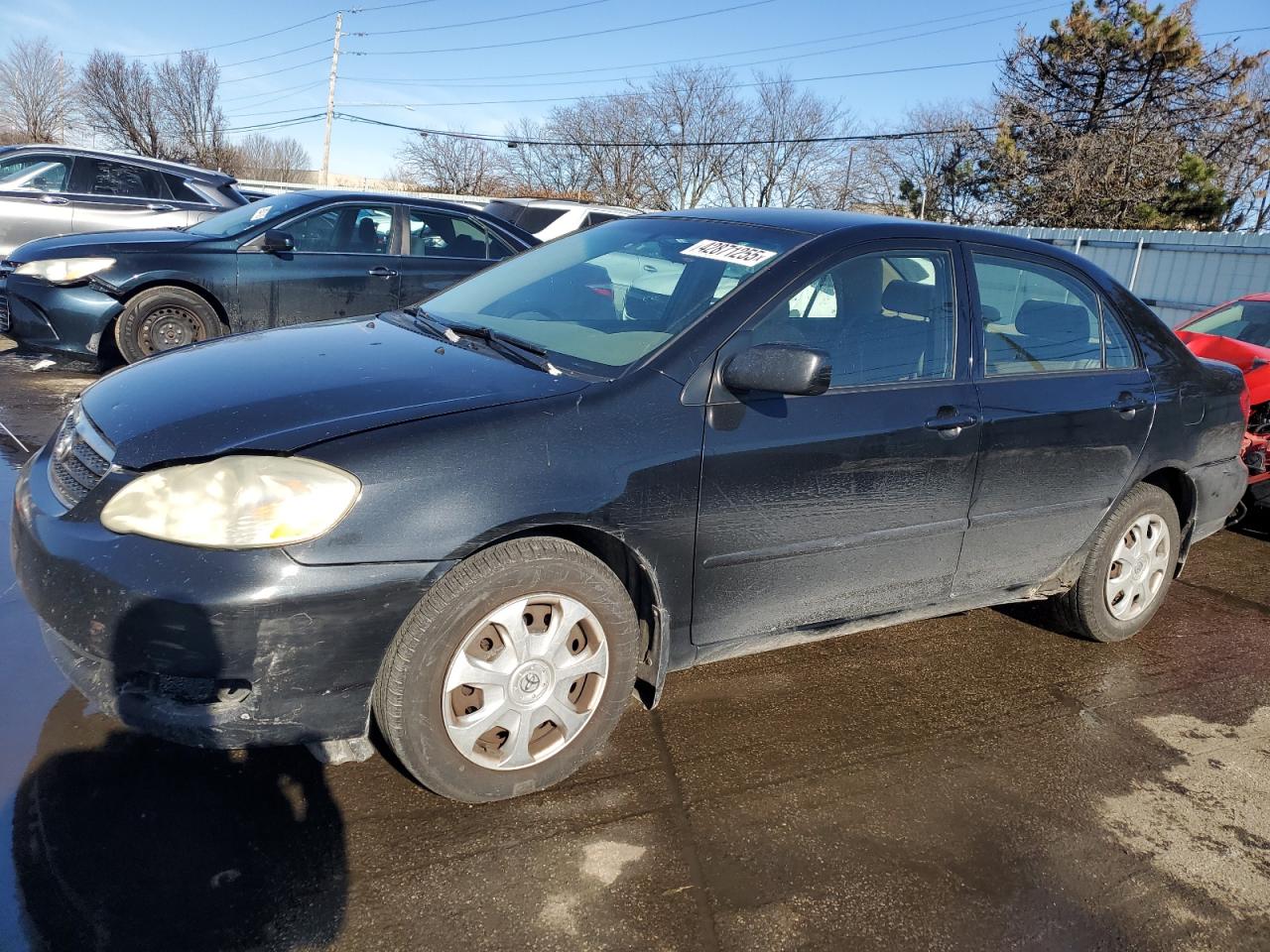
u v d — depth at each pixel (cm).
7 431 562
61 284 656
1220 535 602
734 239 326
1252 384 548
